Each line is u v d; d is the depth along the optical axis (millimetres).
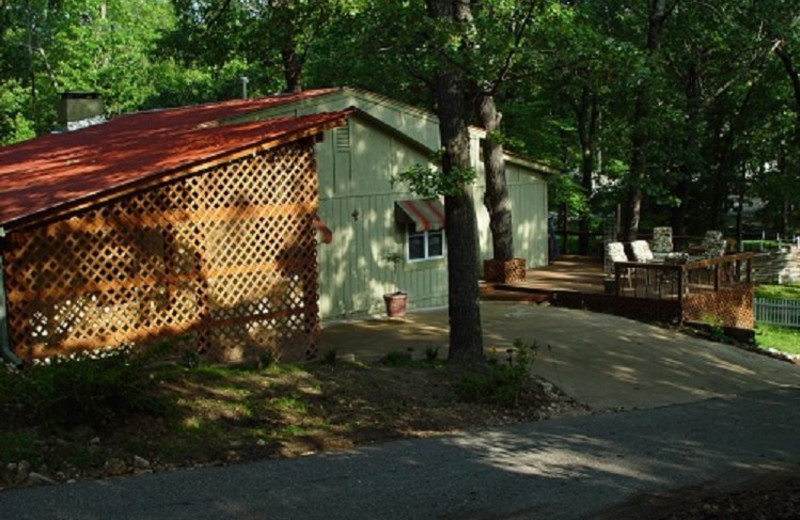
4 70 32281
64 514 5832
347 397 9594
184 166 10750
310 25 18750
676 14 24484
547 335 14352
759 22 24047
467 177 11117
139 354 8727
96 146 15047
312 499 6426
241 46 22812
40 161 14172
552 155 30062
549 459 7867
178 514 5949
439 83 11602
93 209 10312
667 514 6367
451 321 11828
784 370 13680
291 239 12055
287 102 15914
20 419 7453
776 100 29781
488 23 11477
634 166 22656
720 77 28328
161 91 36469
